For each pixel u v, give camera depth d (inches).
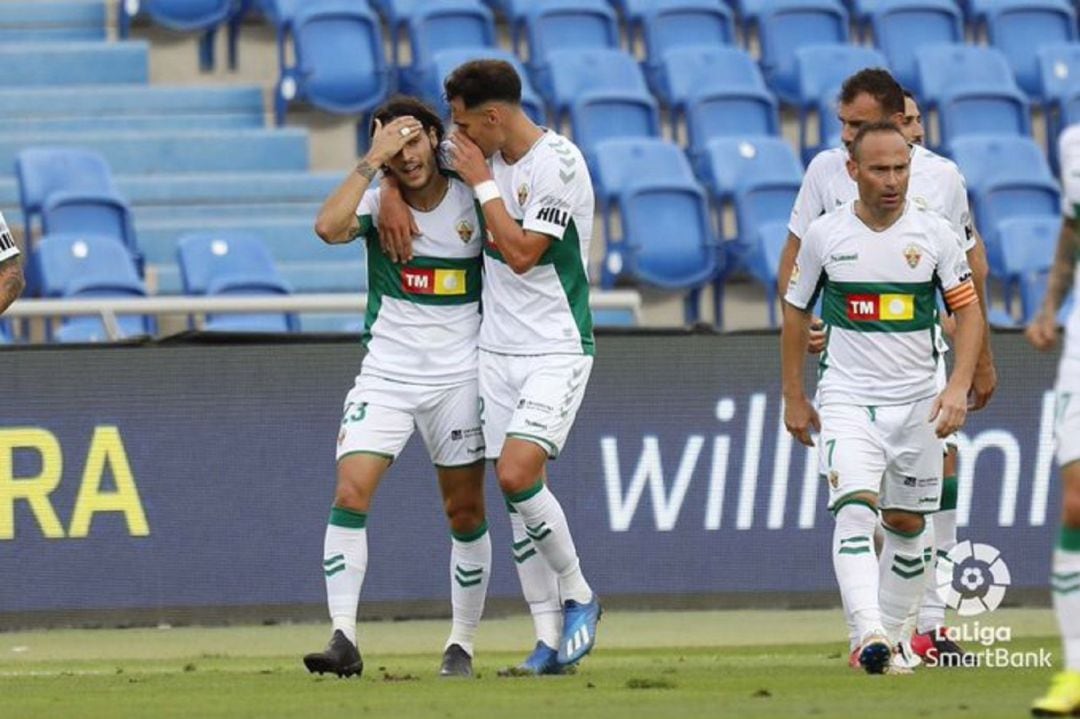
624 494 1488.7
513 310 1026.1
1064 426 770.2
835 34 2423.7
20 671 1178.6
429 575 1491.1
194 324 1862.7
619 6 2452.0
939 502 1059.3
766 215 2130.9
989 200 2180.1
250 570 1470.2
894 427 1019.9
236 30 2310.5
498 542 1496.1
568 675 1048.8
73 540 1453.0
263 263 1941.4
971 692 892.0
